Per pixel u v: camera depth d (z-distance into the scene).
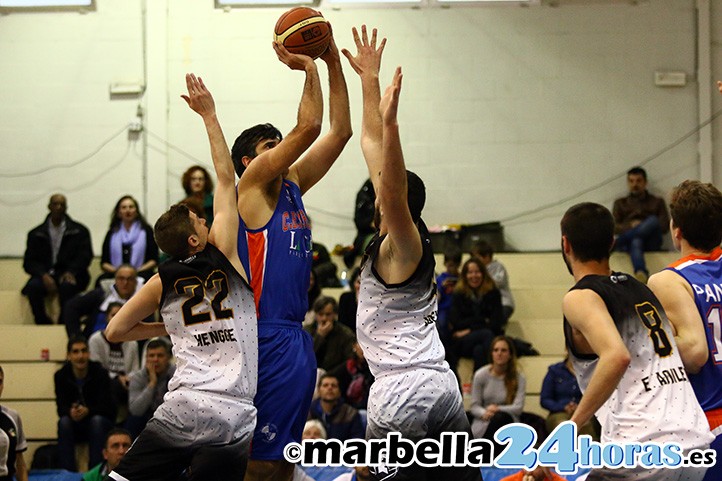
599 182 18.64
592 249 6.26
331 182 18.59
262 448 6.52
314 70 6.70
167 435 6.25
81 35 18.70
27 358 15.81
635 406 6.09
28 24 18.72
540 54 18.70
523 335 16.31
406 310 6.30
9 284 17.92
